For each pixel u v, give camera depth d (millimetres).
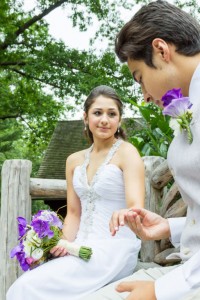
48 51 16375
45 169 17766
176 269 1405
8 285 3582
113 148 2885
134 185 2725
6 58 17062
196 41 1722
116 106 2967
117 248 2693
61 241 2670
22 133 18734
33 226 2617
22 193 3682
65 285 2523
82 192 2887
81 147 18312
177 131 1600
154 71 1740
